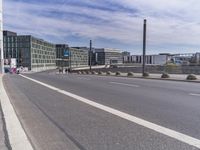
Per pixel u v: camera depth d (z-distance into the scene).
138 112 8.78
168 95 13.38
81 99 11.91
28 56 147.75
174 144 5.45
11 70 78.50
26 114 8.55
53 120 7.68
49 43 180.75
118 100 11.57
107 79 28.00
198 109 9.31
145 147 5.27
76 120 7.67
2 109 9.16
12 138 5.73
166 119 7.73
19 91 15.15
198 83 22.97
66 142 5.63
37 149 5.18
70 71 103.06
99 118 7.92
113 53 196.88
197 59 93.50
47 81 23.92
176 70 44.81
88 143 5.55
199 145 5.39
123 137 5.95
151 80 26.83
